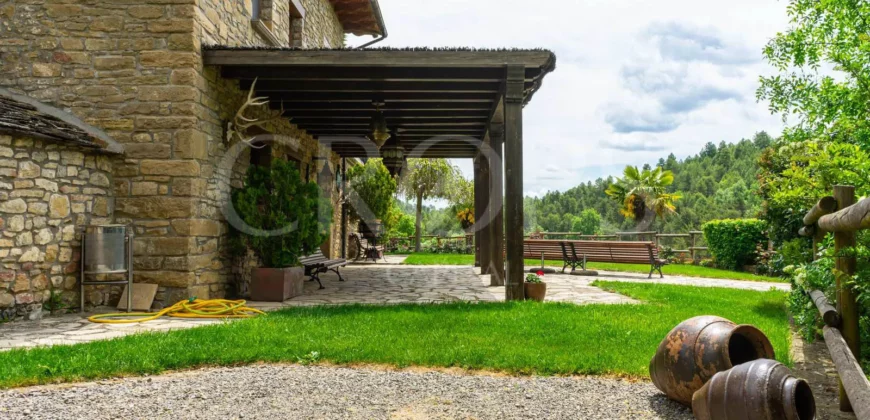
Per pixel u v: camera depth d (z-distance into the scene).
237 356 3.74
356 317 5.29
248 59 6.67
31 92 6.43
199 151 6.58
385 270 12.07
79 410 2.71
